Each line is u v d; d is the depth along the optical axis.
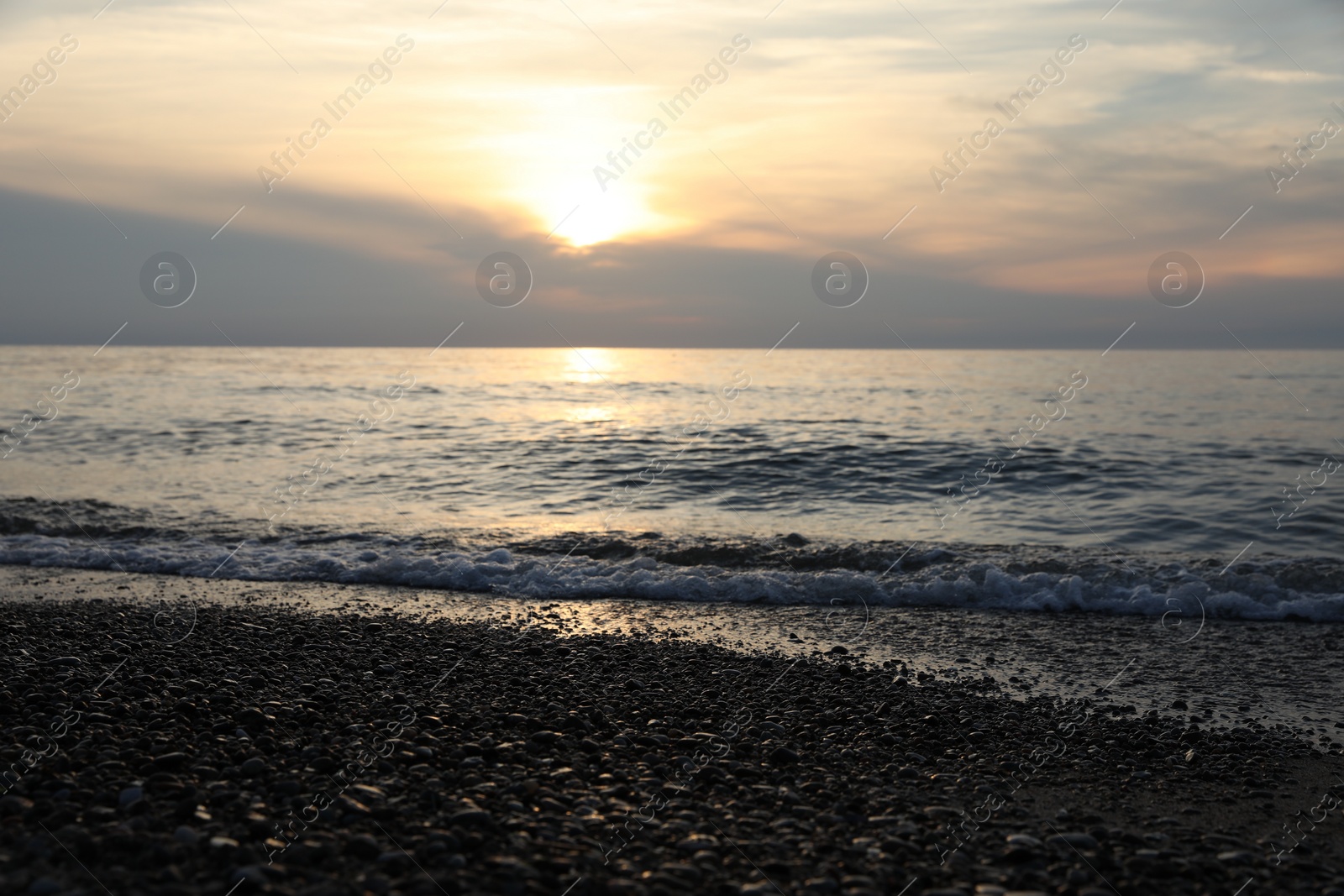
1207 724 6.07
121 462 19.08
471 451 20.44
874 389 34.28
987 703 6.39
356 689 6.06
